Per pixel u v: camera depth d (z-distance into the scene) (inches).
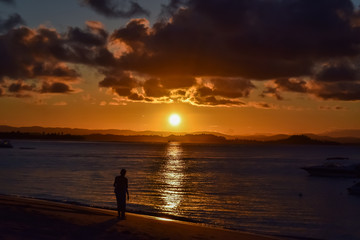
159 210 1130.0
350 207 1275.8
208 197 1456.7
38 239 452.4
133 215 798.5
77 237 484.4
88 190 1555.1
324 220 1045.8
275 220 1032.8
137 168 3122.5
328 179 2352.4
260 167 3521.2
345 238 852.0
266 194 1590.8
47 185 1715.1
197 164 3909.9
